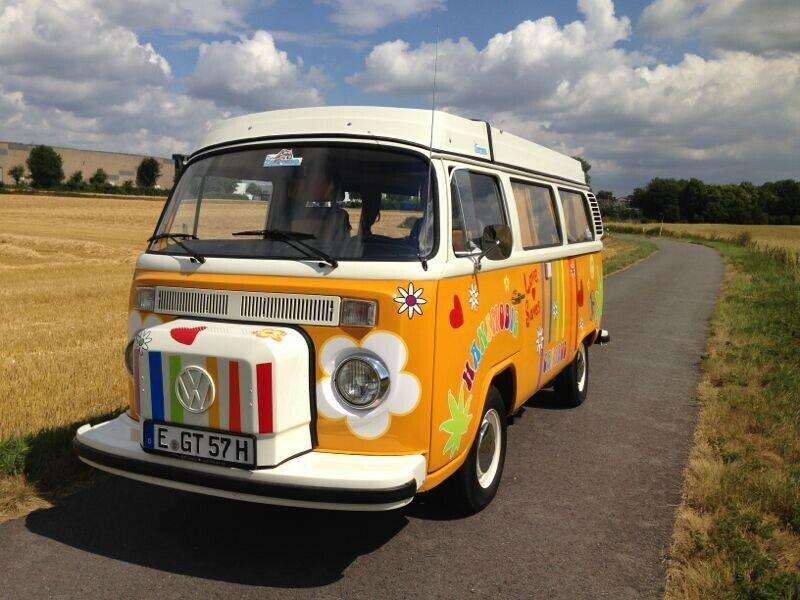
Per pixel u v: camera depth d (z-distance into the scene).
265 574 3.86
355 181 4.07
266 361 3.51
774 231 101.06
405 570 3.93
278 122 4.45
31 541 4.14
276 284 3.86
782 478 5.01
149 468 3.78
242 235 4.16
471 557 4.09
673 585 3.77
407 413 3.70
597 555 4.13
